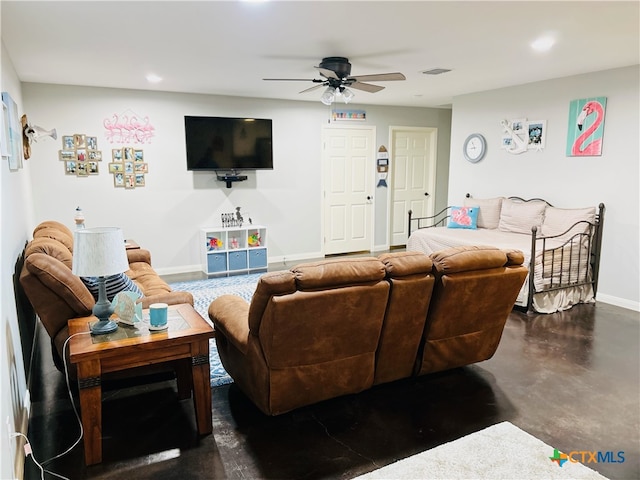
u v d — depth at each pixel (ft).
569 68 14.96
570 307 15.23
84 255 7.16
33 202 16.75
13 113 10.86
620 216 15.26
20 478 6.55
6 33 10.30
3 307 6.71
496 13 9.42
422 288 8.45
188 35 10.73
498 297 9.39
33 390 9.44
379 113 23.59
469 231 18.97
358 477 6.81
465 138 20.84
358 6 8.91
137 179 18.72
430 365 9.54
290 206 22.16
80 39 10.94
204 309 14.93
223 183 20.48
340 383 8.44
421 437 7.84
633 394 9.34
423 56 13.14
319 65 13.61
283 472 6.94
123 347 6.97
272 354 7.52
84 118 17.51
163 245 19.63
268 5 8.81
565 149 16.78
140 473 6.92
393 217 25.22
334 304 7.48
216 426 8.18
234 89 18.24
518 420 8.38
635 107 14.60
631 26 10.38
